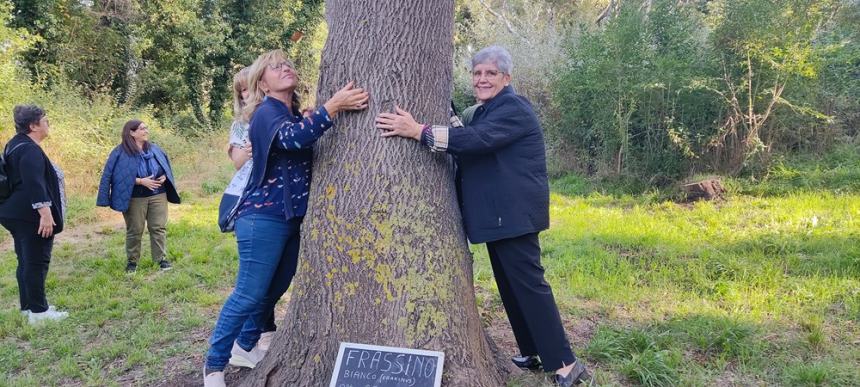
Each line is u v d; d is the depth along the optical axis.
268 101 3.19
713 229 7.79
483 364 3.23
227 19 22.23
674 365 3.65
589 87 11.55
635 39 11.20
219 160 16.09
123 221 9.95
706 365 3.74
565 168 13.05
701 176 10.23
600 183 11.66
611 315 4.70
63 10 17.78
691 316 4.55
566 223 8.62
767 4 9.98
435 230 3.12
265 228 3.16
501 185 3.19
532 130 3.24
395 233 3.05
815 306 4.75
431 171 3.16
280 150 3.15
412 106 3.13
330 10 3.27
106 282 6.41
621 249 7.07
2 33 12.49
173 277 6.44
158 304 5.50
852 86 10.59
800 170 10.09
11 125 11.45
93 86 18.89
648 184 10.91
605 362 3.77
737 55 10.33
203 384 3.70
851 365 3.67
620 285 5.51
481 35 20.19
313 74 23.30
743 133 10.45
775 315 4.56
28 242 5.03
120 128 14.23
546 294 3.31
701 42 11.34
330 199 3.10
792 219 7.88
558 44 15.10
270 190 3.17
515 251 3.26
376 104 3.09
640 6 12.60
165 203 6.98
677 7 11.68
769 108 9.97
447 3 3.29
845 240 6.62
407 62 3.12
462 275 3.21
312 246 3.15
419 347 3.01
